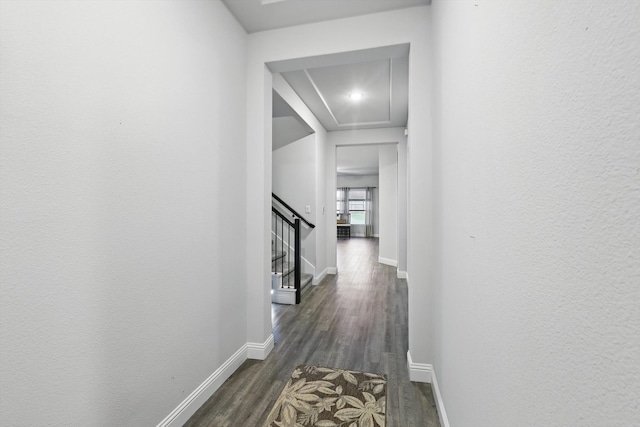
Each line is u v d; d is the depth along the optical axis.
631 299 0.34
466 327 1.07
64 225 0.97
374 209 13.48
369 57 2.19
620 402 0.36
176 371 1.48
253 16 2.08
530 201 0.59
